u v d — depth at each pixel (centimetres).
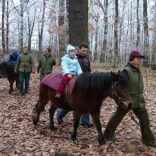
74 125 493
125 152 438
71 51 527
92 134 540
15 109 783
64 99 510
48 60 1066
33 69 1040
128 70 439
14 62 1141
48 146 468
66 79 507
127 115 670
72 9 734
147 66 1856
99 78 446
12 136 530
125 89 419
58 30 1891
